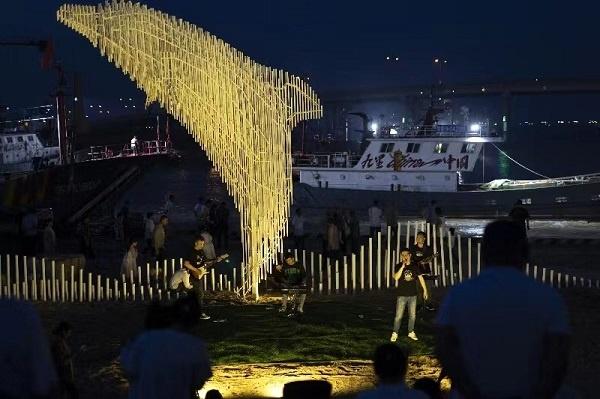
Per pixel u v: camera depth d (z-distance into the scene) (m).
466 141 37.28
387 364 5.00
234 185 16.64
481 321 3.66
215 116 16.31
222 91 16.30
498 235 3.90
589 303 16.48
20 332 3.82
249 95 16.42
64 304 16.64
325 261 22.61
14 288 17.23
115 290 17.20
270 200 16.64
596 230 30.83
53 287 17.17
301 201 38.28
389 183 38.62
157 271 18.50
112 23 15.95
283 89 16.64
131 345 5.48
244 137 16.48
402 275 13.03
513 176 84.88
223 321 14.38
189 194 55.44
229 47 16.34
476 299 3.71
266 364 12.05
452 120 41.44
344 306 15.88
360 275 18.86
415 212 36.78
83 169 31.33
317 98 16.94
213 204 25.95
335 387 11.09
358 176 39.28
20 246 23.91
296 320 14.45
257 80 16.50
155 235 20.78
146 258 23.59
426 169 37.91
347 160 41.06
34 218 23.23
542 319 3.66
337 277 17.91
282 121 16.69
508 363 3.63
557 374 3.66
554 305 3.70
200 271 14.85
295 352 12.57
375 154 38.97
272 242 16.95
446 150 37.59
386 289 18.33
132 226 28.92
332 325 14.05
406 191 37.28
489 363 3.64
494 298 3.70
